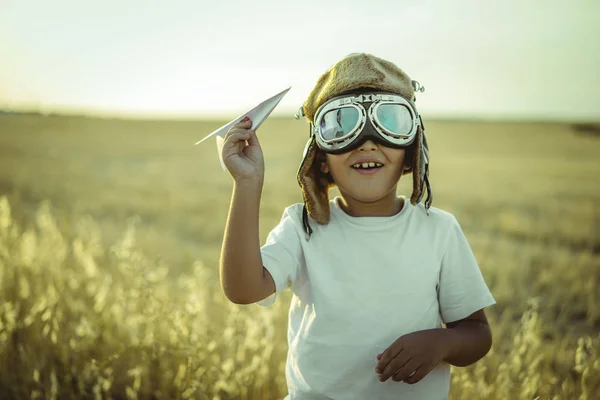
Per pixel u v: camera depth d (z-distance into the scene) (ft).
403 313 5.85
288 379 6.37
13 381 9.74
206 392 9.05
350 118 5.59
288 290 15.39
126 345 10.23
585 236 31.99
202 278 11.90
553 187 71.31
